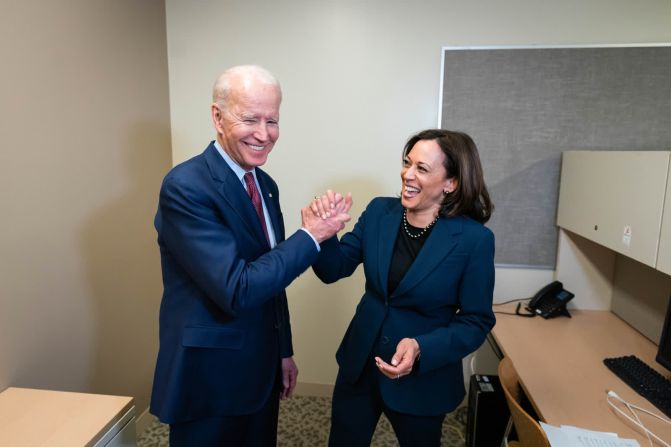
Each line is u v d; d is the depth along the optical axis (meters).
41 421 1.14
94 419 1.15
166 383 1.13
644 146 1.99
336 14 2.11
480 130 2.09
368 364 1.35
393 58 2.11
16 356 1.38
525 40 2.03
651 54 1.93
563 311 2.01
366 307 1.36
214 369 1.14
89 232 1.70
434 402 1.26
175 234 1.03
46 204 1.48
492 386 1.85
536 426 1.08
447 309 1.30
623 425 1.20
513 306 2.14
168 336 1.16
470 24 2.05
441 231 1.24
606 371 1.51
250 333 1.20
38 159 1.44
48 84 1.48
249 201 1.14
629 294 1.93
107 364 1.84
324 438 2.10
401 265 1.29
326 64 2.15
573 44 1.99
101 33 1.74
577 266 2.09
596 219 1.70
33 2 1.41
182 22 2.19
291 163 2.25
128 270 1.96
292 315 2.41
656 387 1.36
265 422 1.34
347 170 2.23
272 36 2.15
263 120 1.06
